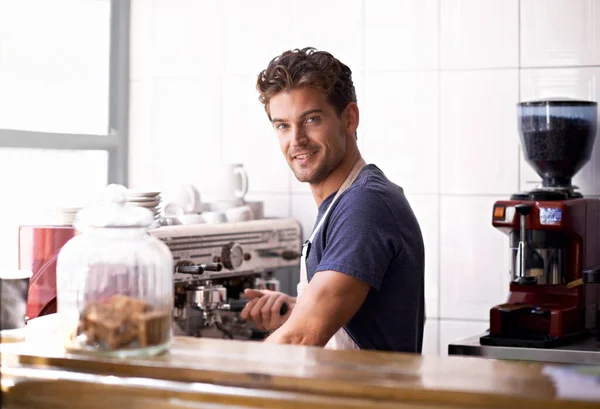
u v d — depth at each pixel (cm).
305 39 339
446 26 319
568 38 305
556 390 121
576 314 265
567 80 305
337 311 197
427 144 322
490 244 315
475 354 254
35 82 329
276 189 346
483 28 314
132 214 149
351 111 221
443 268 320
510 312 260
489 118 314
